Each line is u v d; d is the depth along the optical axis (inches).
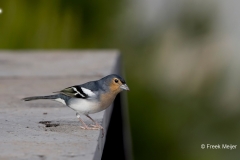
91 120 279.9
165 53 556.7
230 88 535.2
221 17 573.0
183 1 557.6
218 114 521.7
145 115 514.9
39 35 553.3
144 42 565.9
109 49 569.0
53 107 311.7
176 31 558.6
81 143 231.1
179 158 510.3
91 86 273.9
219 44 562.3
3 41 551.2
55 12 550.6
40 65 475.8
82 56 517.0
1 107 311.7
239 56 553.9
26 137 242.1
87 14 563.5
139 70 547.2
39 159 207.9
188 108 520.7
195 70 543.2
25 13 544.4
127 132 472.1
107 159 375.2
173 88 529.3
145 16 572.1
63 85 382.0
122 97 456.8
